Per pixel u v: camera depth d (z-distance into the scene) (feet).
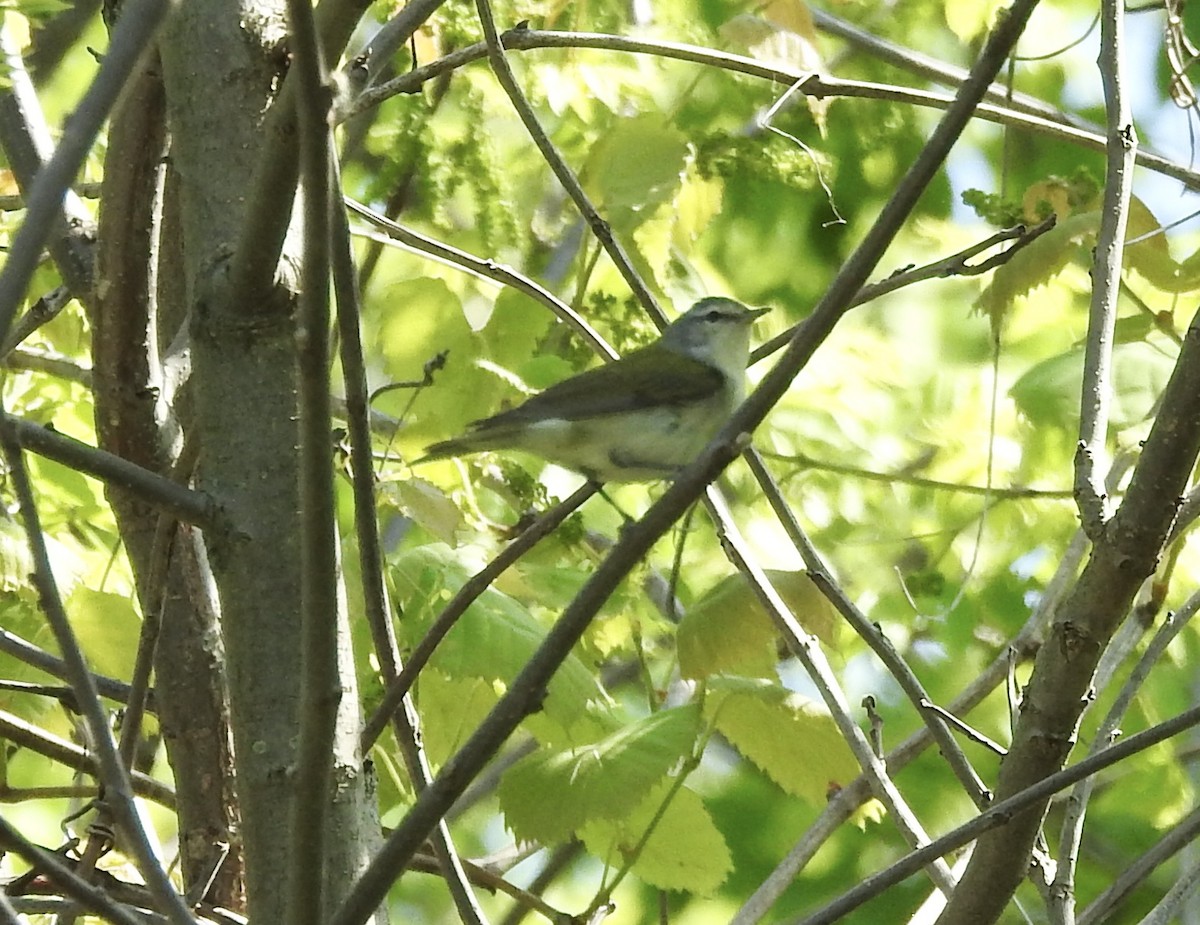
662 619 35.58
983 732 46.01
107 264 24.12
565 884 49.29
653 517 15.06
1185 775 43.70
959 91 15.43
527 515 30.19
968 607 44.16
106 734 15.96
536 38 27.71
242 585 18.58
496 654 25.96
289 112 16.74
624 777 23.86
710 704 26.07
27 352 31.63
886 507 44.16
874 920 46.91
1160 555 18.48
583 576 30.30
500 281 29.14
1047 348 47.57
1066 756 18.86
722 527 24.06
